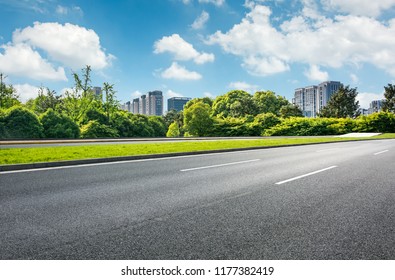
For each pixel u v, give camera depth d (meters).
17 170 8.29
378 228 3.76
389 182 6.79
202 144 18.06
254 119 65.50
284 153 14.30
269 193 5.66
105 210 4.48
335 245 3.26
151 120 81.62
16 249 3.13
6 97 54.56
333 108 87.94
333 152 14.78
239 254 3.04
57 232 3.57
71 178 7.13
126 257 2.97
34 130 41.94
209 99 98.38
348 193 5.67
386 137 34.84
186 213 4.35
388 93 82.69
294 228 3.74
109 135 51.62
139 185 6.36
